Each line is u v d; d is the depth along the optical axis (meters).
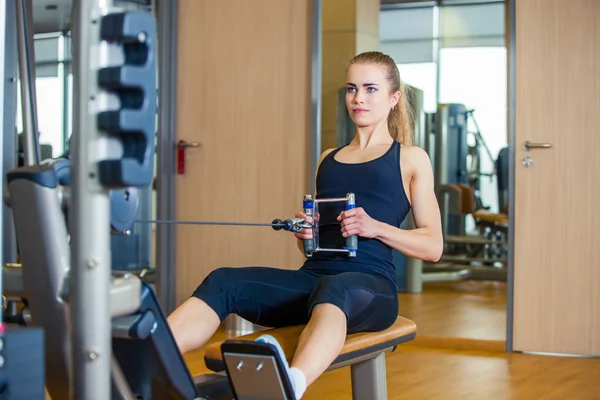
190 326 1.87
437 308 5.48
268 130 4.49
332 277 1.88
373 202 2.12
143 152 1.37
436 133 6.84
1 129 1.44
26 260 1.53
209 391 1.80
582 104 4.03
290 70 4.45
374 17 4.68
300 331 1.99
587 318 4.02
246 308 1.99
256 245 4.53
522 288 4.10
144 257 5.13
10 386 1.20
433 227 2.13
